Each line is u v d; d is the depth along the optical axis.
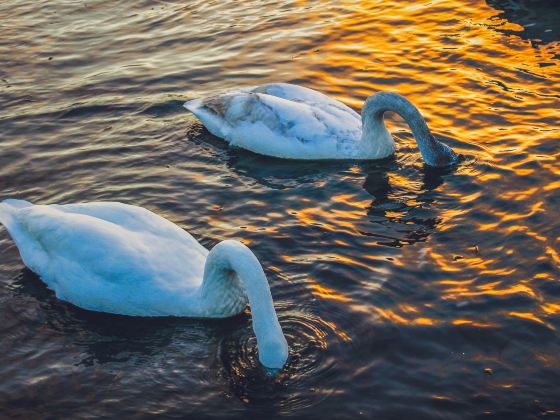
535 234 9.71
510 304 8.59
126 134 12.41
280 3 16.75
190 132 12.52
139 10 16.61
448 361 7.89
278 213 10.44
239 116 12.16
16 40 15.43
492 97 12.90
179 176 11.34
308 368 7.81
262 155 12.02
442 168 11.30
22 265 9.51
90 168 11.52
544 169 10.97
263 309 7.69
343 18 15.90
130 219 8.97
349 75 13.89
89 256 8.65
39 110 13.08
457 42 14.70
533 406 7.36
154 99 13.35
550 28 14.92
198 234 9.98
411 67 14.01
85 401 7.61
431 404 7.41
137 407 7.52
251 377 7.76
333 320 8.44
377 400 7.46
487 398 7.46
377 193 10.89
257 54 14.67
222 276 8.26
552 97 12.75
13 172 11.44
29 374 7.96
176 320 8.58
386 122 12.81
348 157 11.75
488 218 10.12
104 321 8.65
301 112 11.95
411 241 9.76
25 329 8.55
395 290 8.88
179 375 7.86
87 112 13.01
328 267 9.27
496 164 11.21
